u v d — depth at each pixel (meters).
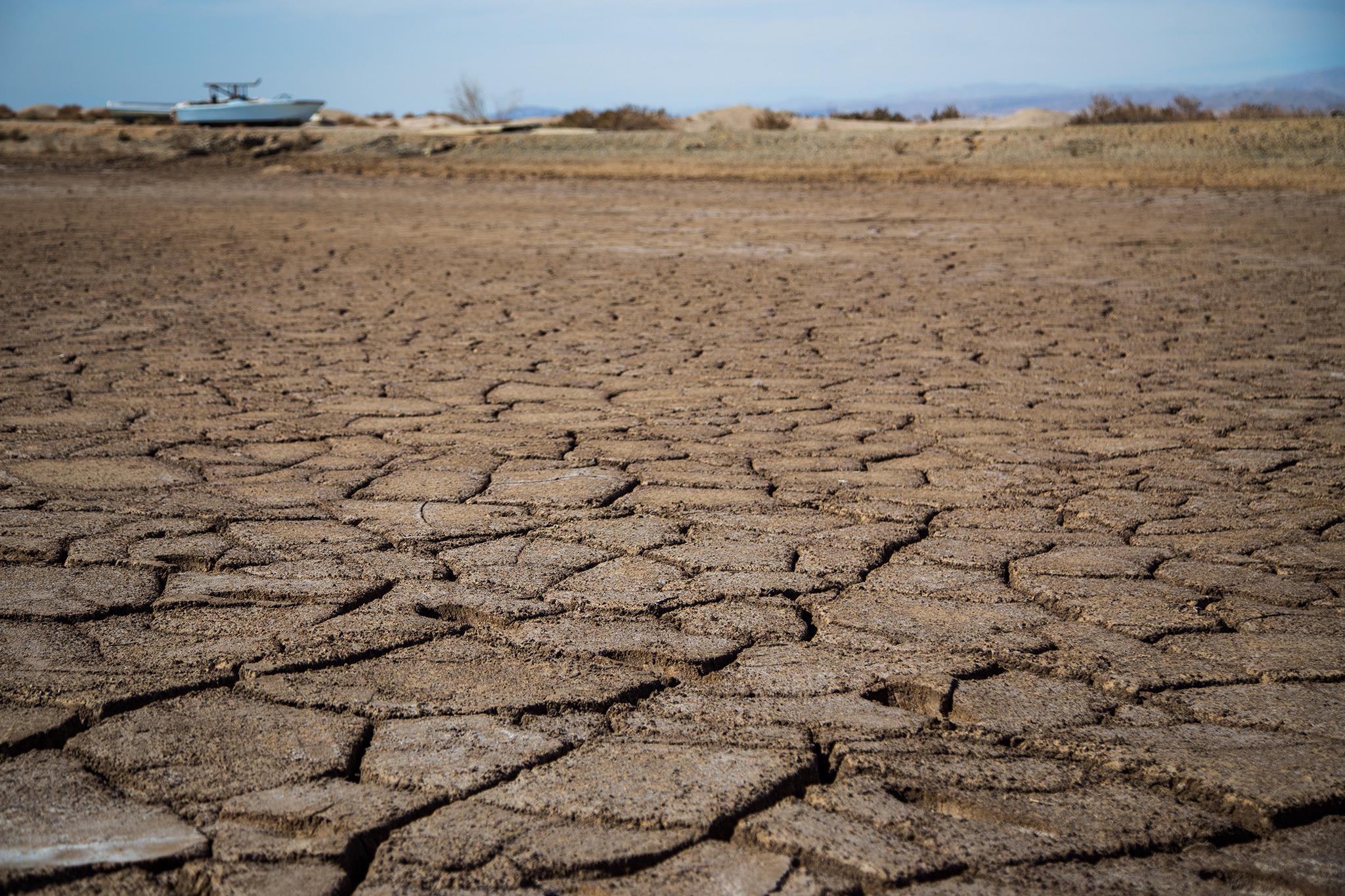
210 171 30.56
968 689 2.77
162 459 4.92
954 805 2.25
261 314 9.19
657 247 14.12
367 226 16.77
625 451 5.11
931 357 7.43
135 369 6.93
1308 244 13.38
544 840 2.09
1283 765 2.39
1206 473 4.72
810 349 7.76
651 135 31.72
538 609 3.25
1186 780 2.33
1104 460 4.94
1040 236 14.78
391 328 8.63
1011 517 4.15
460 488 4.51
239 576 3.49
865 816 2.19
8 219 17.61
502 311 9.45
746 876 1.99
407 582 3.47
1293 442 5.21
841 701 2.69
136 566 3.58
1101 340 7.97
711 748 2.45
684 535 3.96
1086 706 2.68
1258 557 3.72
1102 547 3.82
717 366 7.16
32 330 8.30
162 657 2.90
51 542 3.78
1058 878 2.00
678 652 2.94
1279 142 24.55
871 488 4.53
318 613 3.21
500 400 6.21
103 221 17.33
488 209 19.42
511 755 2.42
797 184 23.75
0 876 1.97
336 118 48.06
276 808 2.19
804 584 3.47
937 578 3.53
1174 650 3.00
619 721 2.59
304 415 5.81
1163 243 13.82
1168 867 2.04
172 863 2.02
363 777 2.32
